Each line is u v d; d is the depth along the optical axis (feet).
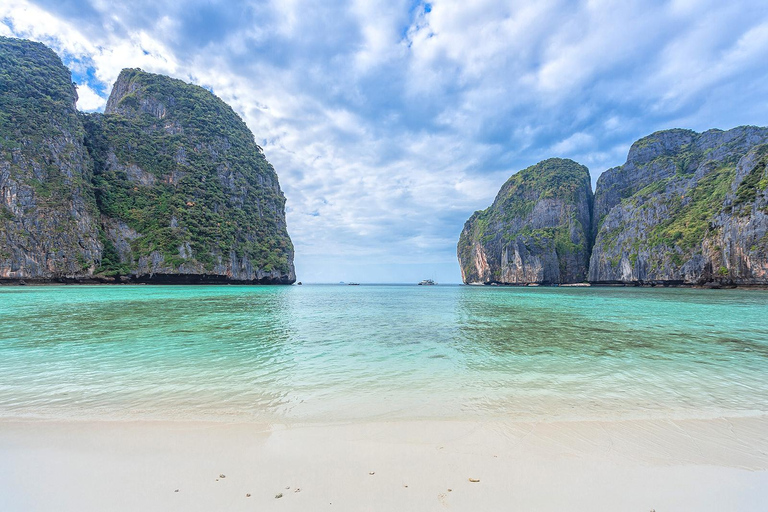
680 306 93.25
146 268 214.69
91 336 43.19
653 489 12.58
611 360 32.73
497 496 11.98
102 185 226.17
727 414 19.83
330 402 21.15
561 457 14.82
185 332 47.39
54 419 18.29
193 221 237.86
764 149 196.65
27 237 183.32
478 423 18.24
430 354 34.96
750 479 13.32
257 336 45.03
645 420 18.84
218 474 13.15
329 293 191.01
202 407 20.17
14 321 54.75
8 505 11.09
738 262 185.47
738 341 42.93
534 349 37.70
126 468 13.51
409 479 12.98
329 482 12.69
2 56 220.02
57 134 209.15
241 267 259.19
